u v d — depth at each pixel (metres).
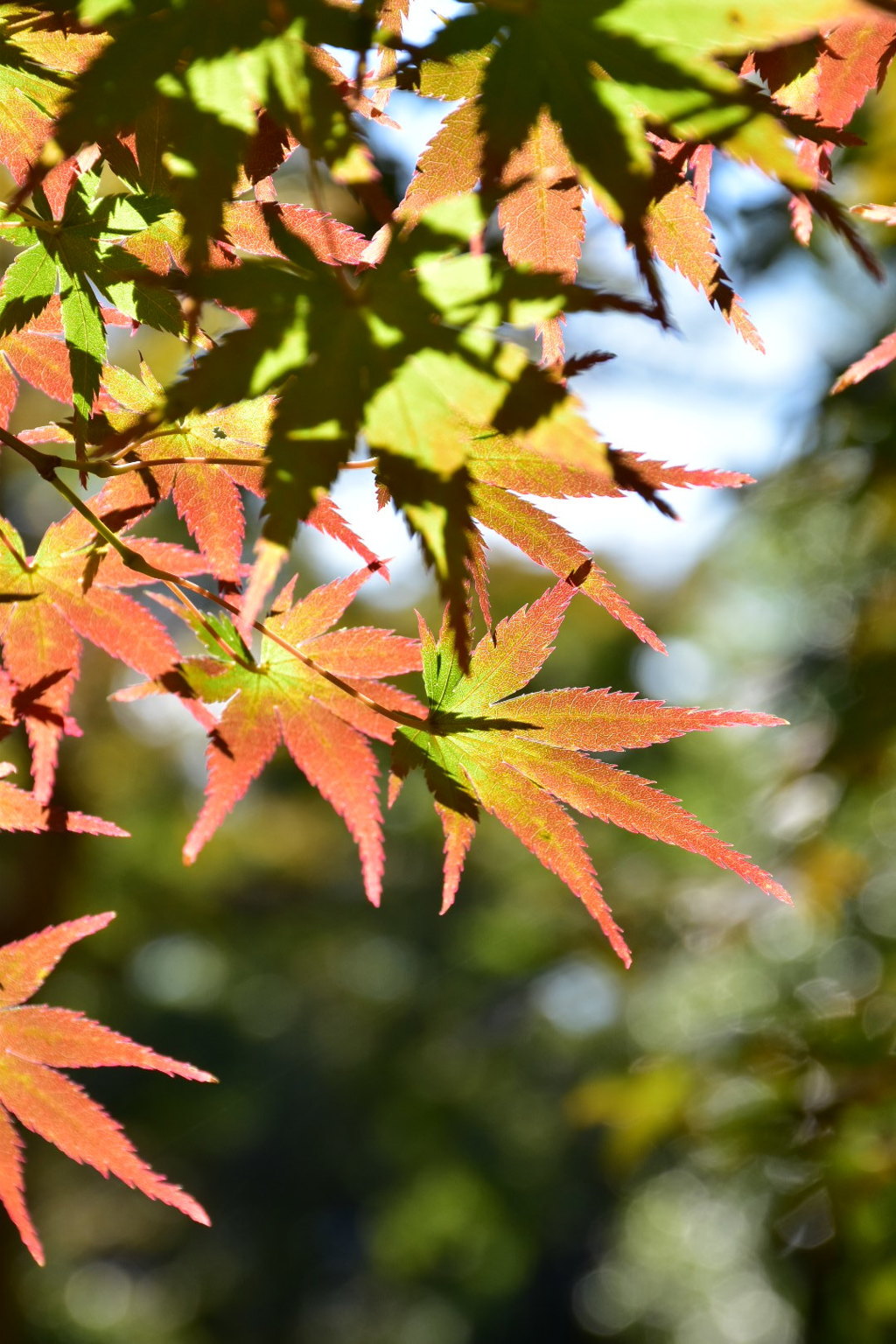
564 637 7.87
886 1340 3.39
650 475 0.93
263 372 0.79
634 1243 14.60
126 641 1.16
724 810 7.35
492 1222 12.36
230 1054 14.83
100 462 1.05
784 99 1.02
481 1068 9.74
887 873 5.26
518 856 7.89
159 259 1.02
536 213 0.96
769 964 6.34
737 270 3.89
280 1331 15.70
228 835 9.55
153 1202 14.46
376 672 1.12
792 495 5.04
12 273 1.02
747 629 8.29
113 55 0.81
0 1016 1.17
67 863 7.86
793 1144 3.43
